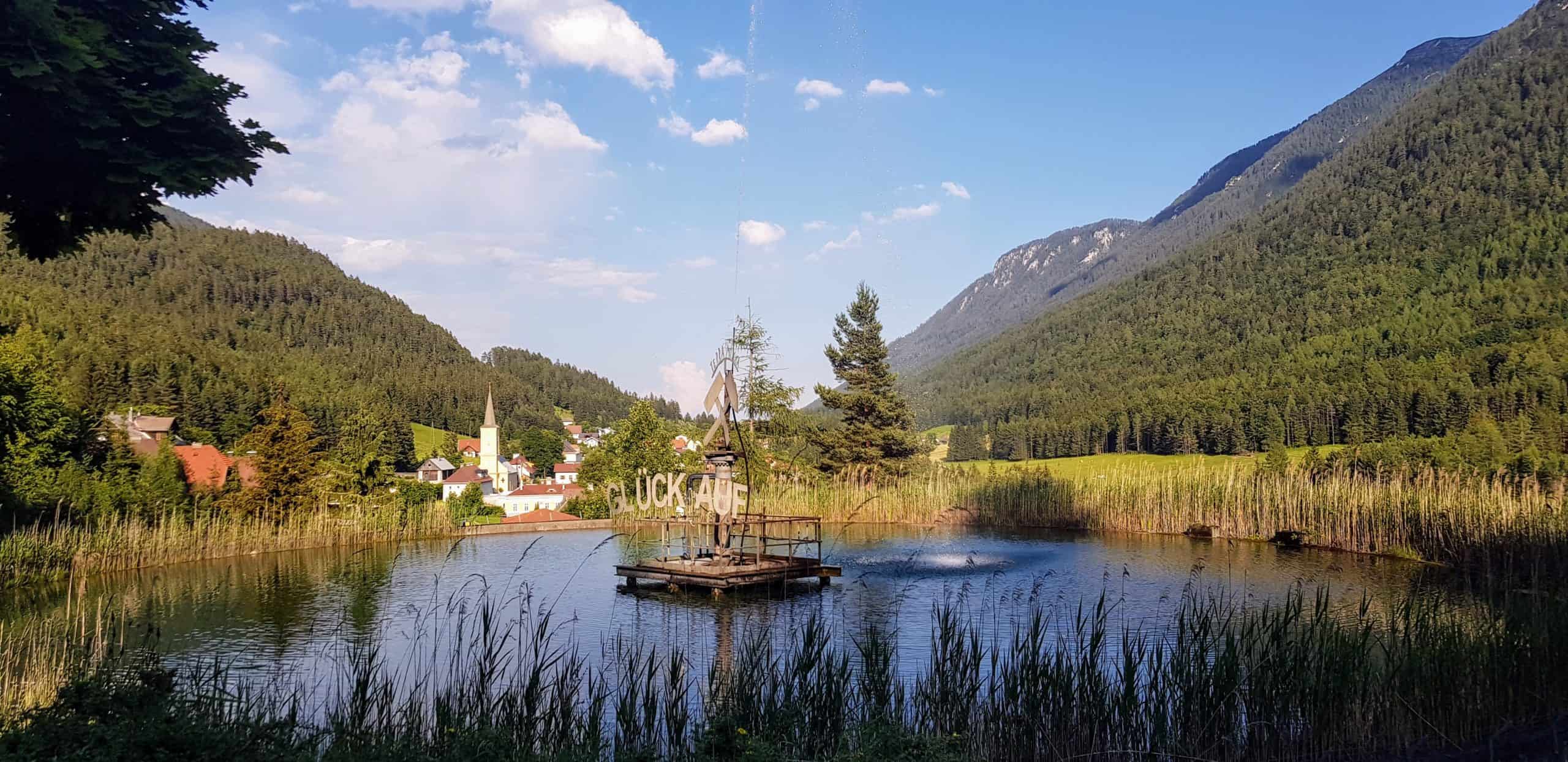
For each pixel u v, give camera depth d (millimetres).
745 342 54594
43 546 28500
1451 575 24672
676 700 10609
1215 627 16312
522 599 21312
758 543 28359
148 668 10086
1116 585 23469
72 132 7863
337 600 23469
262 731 7945
